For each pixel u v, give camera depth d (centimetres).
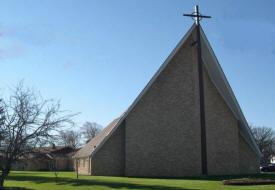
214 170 3356
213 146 3394
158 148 3200
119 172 3139
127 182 2306
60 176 3206
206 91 3453
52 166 1897
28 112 1695
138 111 3203
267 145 8544
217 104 3472
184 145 3272
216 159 3384
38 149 1727
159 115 3250
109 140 3161
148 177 2992
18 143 1639
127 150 3128
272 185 1959
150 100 3250
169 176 3153
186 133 3294
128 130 3156
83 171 3706
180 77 3356
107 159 3133
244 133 3584
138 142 3161
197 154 3288
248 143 3647
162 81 3306
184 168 3228
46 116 1738
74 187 2064
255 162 3625
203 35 3100
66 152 6194
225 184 2052
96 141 3800
